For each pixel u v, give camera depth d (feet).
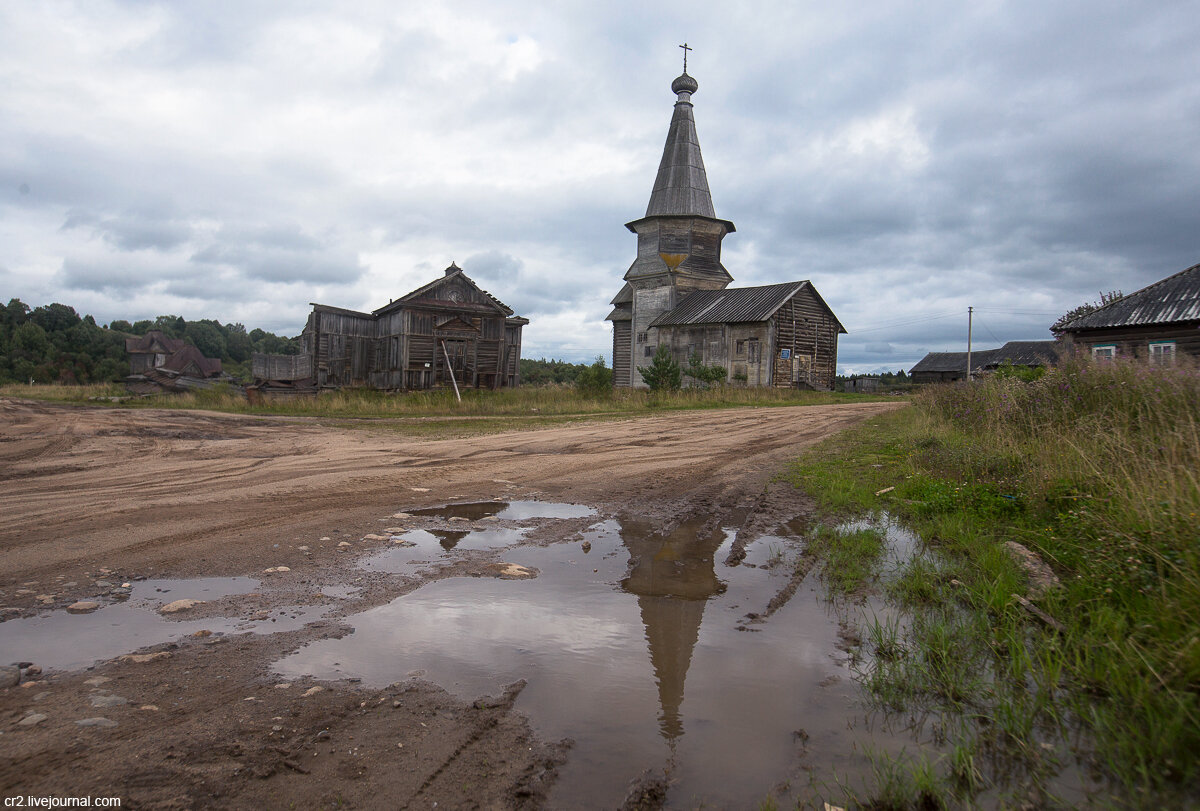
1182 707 8.79
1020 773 8.35
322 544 18.06
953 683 10.51
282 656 11.20
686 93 141.90
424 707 9.68
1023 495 20.81
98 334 299.17
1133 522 14.89
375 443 41.42
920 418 52.49
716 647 12.08
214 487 25.66
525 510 23.21
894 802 7.73
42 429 46.96
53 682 9.98
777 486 28.14
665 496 25.93
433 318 96.27
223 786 7.61
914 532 20.08
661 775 8.20
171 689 9.89
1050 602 12.94
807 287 124.47
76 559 16.12
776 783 8.10
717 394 95.04
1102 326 68.90
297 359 99.09
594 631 12.72
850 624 13.19
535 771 8.20
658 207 142.92
